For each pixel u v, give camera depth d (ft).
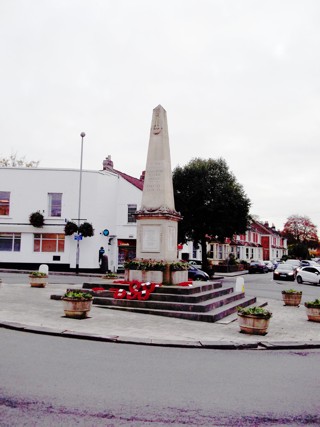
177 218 51.62
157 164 50.47
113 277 62.69
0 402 15.99
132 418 15.03
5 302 42.91
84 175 108.27
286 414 15.94
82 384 18.61
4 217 107.04
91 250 105.70
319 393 18.66
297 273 106.93
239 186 114.42
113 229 113.60
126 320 35.78
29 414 14.94
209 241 120.57
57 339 27.86
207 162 115.55
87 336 28.45
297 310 50.57
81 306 35.40
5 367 20.62
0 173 108.27
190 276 93.25
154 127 51.44
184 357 24.88
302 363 24.58
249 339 30.37
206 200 110.11
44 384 18.34
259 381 20.36
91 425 14.23
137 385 18.92
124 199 115.14
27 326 30.45
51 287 61.57
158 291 43.86
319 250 331.16
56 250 106.73
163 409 16.07
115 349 25.94
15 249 107.24
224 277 123.03
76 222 106.83
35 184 108.06
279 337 31.91
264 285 94.38
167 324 34.96
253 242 224.94
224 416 15.57
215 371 21.98
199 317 37.99
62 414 15.08
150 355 24.90
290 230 307.58
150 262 47.34
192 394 17.99
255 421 15.16
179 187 112.37
